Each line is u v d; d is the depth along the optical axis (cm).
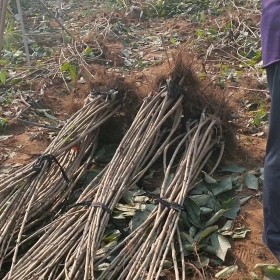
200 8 866
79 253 277
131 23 821
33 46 711
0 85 580
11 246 314
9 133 477
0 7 427
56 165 365
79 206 321
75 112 435
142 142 357
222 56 640
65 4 969
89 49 640
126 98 400
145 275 275
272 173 254
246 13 762
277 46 249
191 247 301
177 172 335
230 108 395
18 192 331
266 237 267
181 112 385
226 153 398
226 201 345
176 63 383
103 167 392
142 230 300
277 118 250
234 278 288
